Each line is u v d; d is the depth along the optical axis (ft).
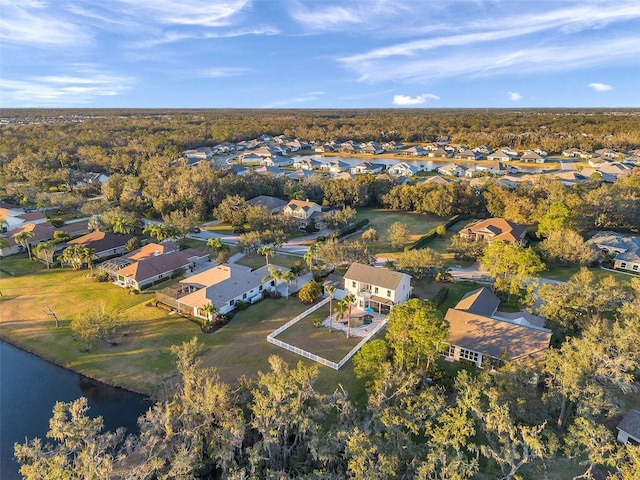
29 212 352.49
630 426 111.55
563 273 231.30
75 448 94.12
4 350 171.53
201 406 103.65
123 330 180.86
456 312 165.37
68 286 226.58
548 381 115.55
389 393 118.62
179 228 292.20
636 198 299.79
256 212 309.01
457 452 91.71
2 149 510.58
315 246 237.66
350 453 92.63
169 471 91.20
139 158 495.00
